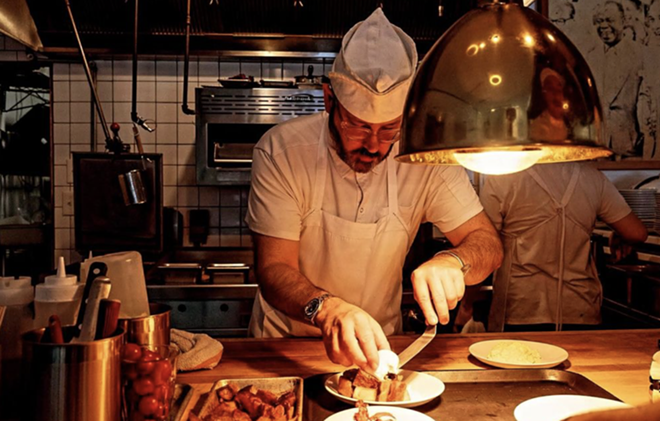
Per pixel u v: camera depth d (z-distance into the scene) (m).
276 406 1.17
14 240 3.62
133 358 1.09
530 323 2.79
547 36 0.87
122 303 1.28
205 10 3.43
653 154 3.47
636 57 3.44
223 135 3.45
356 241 1.85
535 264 2.75
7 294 1.17
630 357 1.57
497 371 1.41
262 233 1.78
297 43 3.58
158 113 3.76
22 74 3.70
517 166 1.03
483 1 0.93
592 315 2.79
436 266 1.44
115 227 3.21
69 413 0.97
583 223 2.72
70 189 3.73
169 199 3.79
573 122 0.83
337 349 1.27
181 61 3.75
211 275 3.08
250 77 3.43
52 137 3.72
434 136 0.87
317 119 1.90
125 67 3.73
